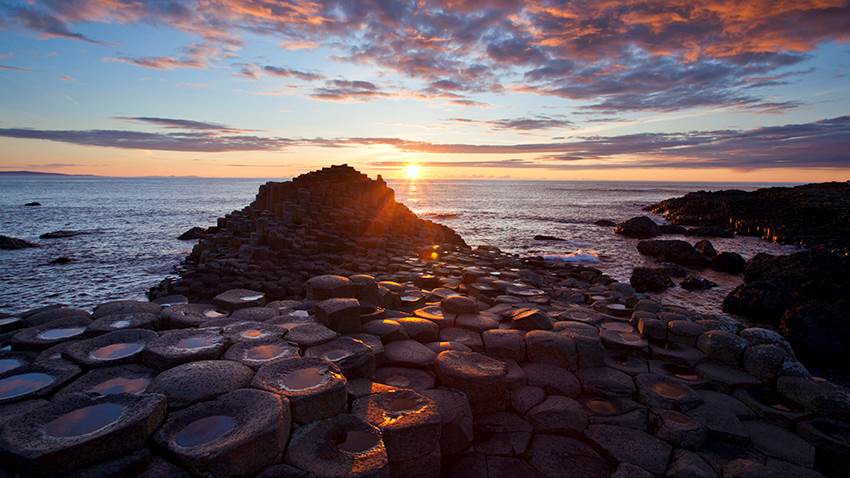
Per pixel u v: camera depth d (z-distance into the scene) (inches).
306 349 198.8
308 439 136.9
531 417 196.4
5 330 225.5
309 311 263.3
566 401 206.2
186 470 118.3
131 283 679.1
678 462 167.0
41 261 858.8
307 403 143.6
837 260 594.2
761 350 237.8
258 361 173.9
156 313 246.7
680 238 1384.1
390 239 748.6
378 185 980.6
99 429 124.2
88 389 156.6
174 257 908.0
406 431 148.6
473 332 268.4
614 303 388.8
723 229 1451.8
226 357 178.5
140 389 157.3
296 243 611.2
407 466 149.7
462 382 195.8
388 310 295.7
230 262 542.0
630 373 236.4
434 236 907.4
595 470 170.4
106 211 2175.2
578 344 241.0
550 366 235.1
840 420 197.3
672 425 188.4
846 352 361.7
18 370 169.2
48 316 238.7
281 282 491.5
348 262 574.9
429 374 209.6
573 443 185.6
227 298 282.4
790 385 216.1
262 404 137.8
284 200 807.7
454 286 433.1
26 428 124.3
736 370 241.3
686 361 249.3
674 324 274.5
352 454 131.8
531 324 269.4
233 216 823.7
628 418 197.2
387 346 231.5
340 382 154.8
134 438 124.2
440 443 174.2
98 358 178.7
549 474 167.9
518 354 238.8
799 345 380.5
